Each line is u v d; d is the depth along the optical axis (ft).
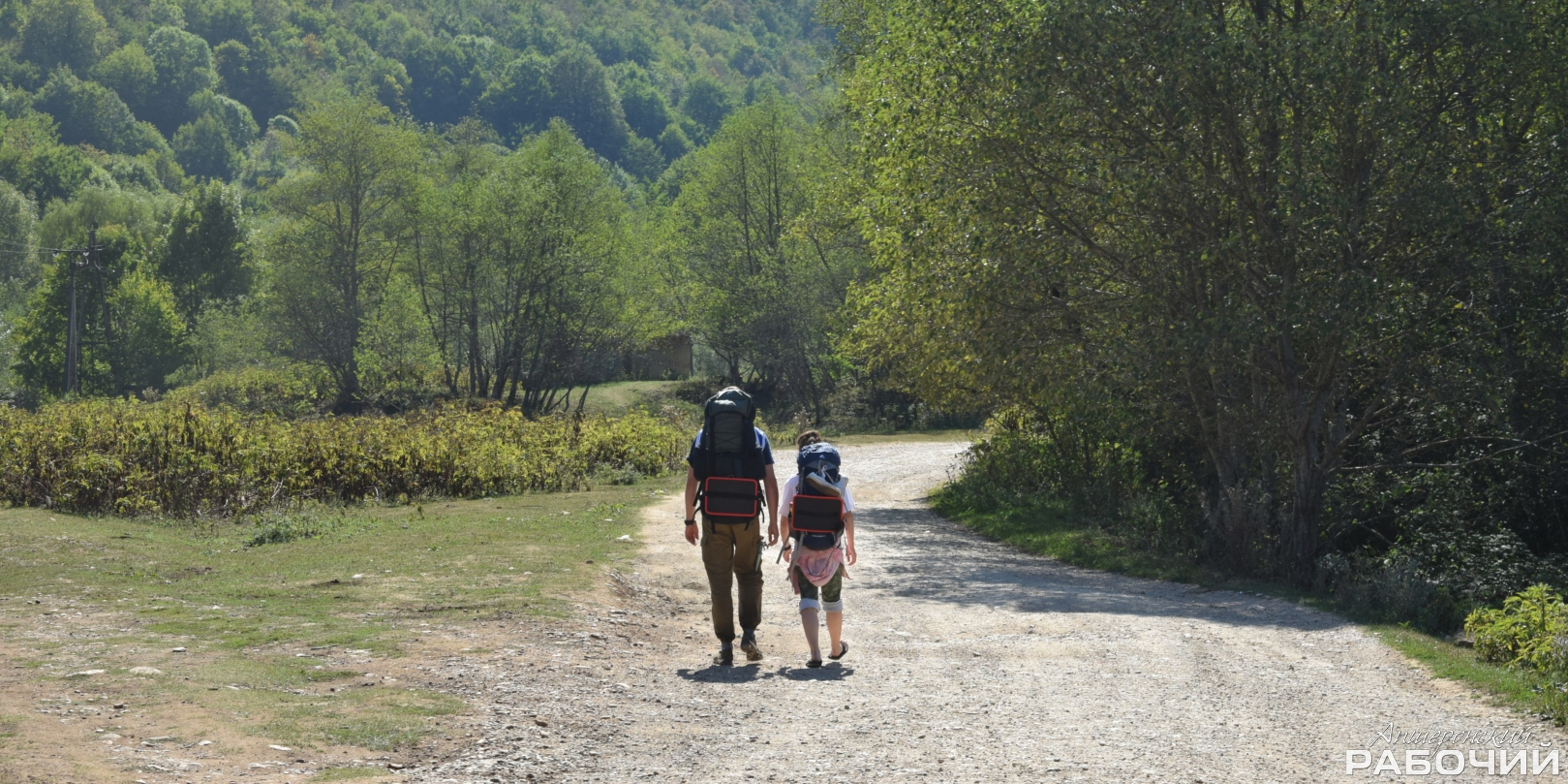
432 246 185.06
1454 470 55.57
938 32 55.72
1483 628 30.30
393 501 69.92
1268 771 18.15
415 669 23.65
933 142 54.75
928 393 75.41
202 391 195.62
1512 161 51.98
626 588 37.65
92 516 57.82
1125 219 53.67
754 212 195.72
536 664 24.85
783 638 31.14
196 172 611.47
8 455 62.95
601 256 178.70
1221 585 47.01
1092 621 35.45
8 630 27.17
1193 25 47.19
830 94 175.63
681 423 116.16
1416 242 52.16
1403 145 49.85
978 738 20.01
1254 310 47.96
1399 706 23.53
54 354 245.65
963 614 36.81
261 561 42.39
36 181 443.32
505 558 41.88
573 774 17.19
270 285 196.65
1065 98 50.31
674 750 18.76
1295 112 48.32
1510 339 54.49
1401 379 53.52
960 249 56.18
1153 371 53.11
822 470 26.99
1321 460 54.70
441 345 191.01
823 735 20.11
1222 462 57.82
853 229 118.11
